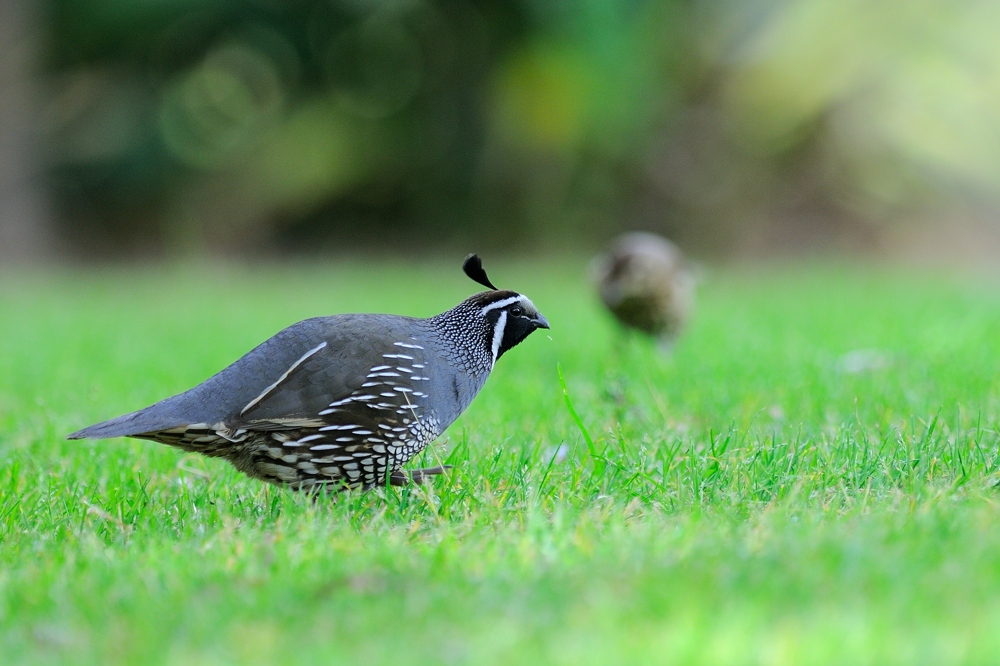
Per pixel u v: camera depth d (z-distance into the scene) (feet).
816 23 123.54
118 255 132.87
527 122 121.49
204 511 24.63
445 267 112.57
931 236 123.03
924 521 19.67
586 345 49.70
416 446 25.13
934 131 124.16
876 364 40.01
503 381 39.65
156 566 20.01
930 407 31.37
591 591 17.11
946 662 14.34
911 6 123.03
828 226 124.47
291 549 20.38
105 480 27.78
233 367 24.32
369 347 24.50
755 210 125.29
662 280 44.47
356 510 24.03
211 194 132.16
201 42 124.36
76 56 124.26
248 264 130.21
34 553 21.77
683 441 27.30
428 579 18.33
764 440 27.27
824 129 123.95
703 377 38.55
